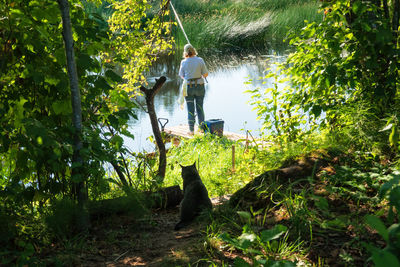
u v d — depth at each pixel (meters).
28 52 3.92
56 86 3.76
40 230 3.59
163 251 3.32
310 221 3.25
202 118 10.80
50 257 3.21
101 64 4.54
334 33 5.00
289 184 4.05
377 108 4.89
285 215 3.49
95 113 4.59
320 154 4.49
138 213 4.11
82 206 3.77
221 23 26.73
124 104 4.54
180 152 8.68
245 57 22.44
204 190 4.24
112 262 3.18
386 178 3.51
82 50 4.16
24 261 2.96
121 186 4.33
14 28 3.71
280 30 26.59
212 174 6.89
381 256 1.55
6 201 3.72
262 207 3.87
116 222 4.01
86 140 3.67
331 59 5.18
